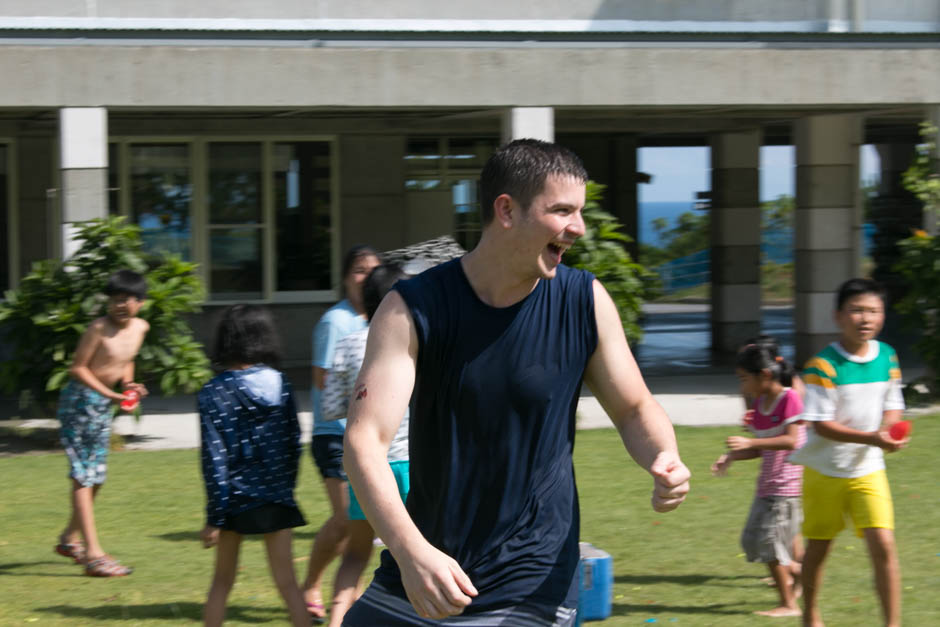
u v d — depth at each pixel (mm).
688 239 56812
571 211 4035
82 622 7914
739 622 7727
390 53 16766
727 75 17859
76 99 15883
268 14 17516
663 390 19797
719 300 25844
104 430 9180
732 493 11844
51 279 15367
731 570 9078
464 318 4125
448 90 16984
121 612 8148
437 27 18031
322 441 7801
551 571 4223
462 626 4184
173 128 21969
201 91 16266
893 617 6938
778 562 7879
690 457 13805
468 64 17016
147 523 10914
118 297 9078
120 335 9234
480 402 4148
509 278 4109
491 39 17609
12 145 21547
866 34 18797
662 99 17688
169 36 16609
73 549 9367
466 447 4176
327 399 7441
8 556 9750
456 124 22938
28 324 15336
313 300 23078
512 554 4191
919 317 17672
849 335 7121
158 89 16125
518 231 4020
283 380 7070
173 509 11484
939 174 18578
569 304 4223
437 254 8578
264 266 22781
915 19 19438
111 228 15398
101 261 15344
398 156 23219
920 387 19062
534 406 4172
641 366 23297
